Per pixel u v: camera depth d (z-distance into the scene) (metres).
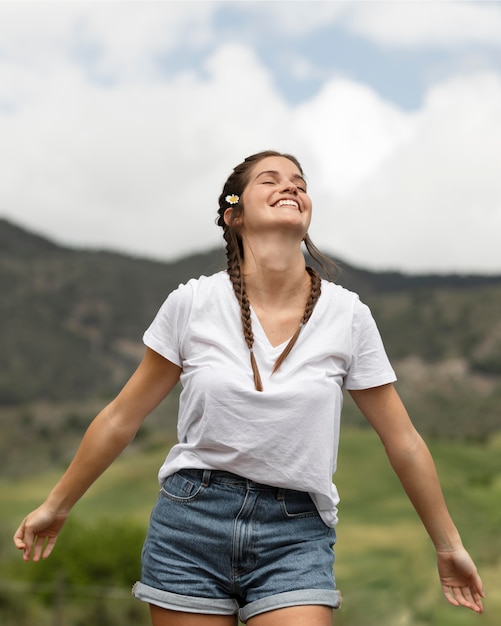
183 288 2.98
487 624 12.03
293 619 2.72
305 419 2.78
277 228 2.92
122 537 34.16
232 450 2.78
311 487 2.79
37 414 169.50
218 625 2.87
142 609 26.72
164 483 2.96
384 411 2.98
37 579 32.53
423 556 18.33
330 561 2.87
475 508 22.16
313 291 2.93
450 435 129.25
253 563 2.82
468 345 185.00
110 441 3.02
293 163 3.09
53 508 3.07
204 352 2.88
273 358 2.83
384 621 15.97
